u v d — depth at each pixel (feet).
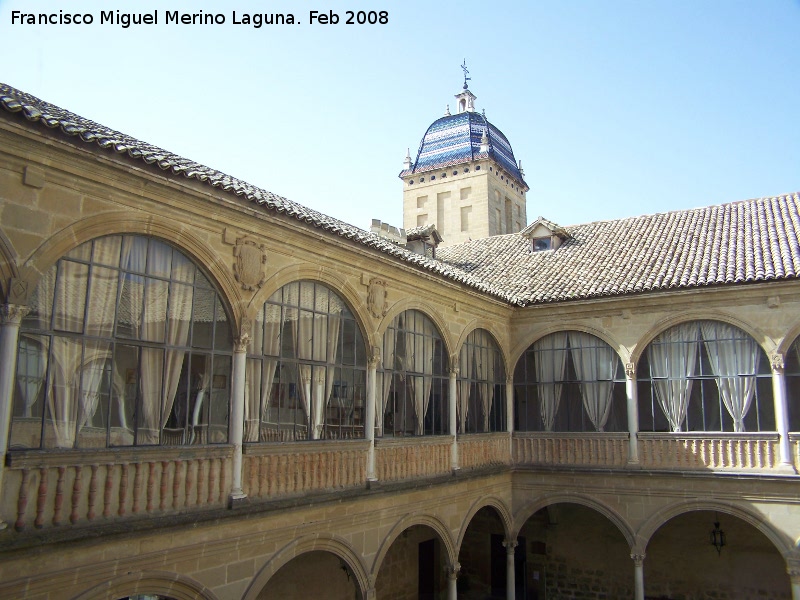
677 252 69.21
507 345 69.67
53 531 28.32
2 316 28.04
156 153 39.34
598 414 65.21
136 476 32.14
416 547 71.31
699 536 68.44
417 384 54.44
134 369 33.53
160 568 32.83
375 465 48.01
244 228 39.24
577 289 66.54
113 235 33.17
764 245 64.44
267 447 39.09
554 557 75.31
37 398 29.48
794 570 54.29
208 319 37.52
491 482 63.46
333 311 46.34
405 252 54.95
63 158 30.27
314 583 54.95
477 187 137.80
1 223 28.22
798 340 57.77
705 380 61.05
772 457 56.70
